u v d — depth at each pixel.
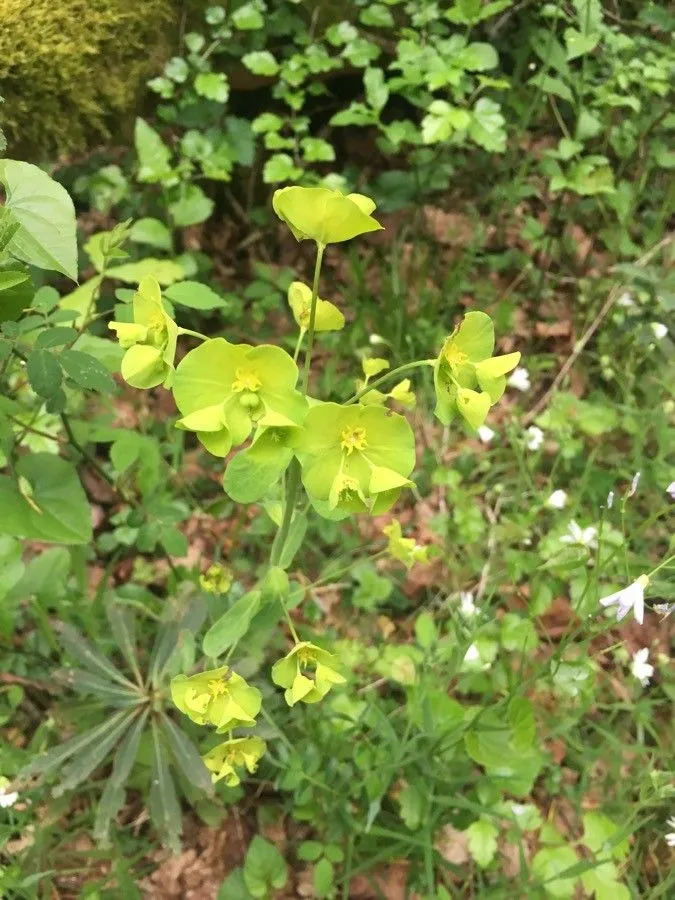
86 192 0.41
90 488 0.37
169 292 0.23
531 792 0.31
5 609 0.27
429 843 0.26
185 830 0.29
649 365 0.42
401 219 0.48
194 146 0.40
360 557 0.37
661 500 0.37
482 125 0.39
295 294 0.19
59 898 0.27
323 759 0.28
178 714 0.28
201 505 0.38
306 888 0.27
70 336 0.21
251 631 0.26
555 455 0.40
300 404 0.15
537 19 0.47
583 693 0.29
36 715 0.31
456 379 0.16
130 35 0.34
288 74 0.40
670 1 0.47
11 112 0.31
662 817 0.29
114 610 0.29
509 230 0.48
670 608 0.23
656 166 0.47
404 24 0.45
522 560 0.34
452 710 0.28
